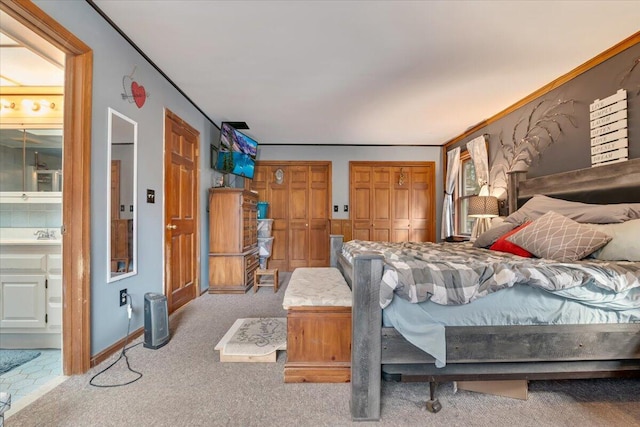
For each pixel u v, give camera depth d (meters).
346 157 5.68
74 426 1.40
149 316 2.27
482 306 1.47
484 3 1.91
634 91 2.25
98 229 2.02
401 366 1.52
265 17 2.06
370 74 2.90
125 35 2.28
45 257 2.30
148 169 2.65
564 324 1.50
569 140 2.83
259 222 5.15
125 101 2.32
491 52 2.49
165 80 2.96
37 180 2.79
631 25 2.12
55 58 1.98
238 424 1.43
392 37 2.29
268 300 3.61
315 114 4.04
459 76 2.92
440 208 5.67
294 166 5.70
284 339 2.30
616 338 1.51
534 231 2.25
